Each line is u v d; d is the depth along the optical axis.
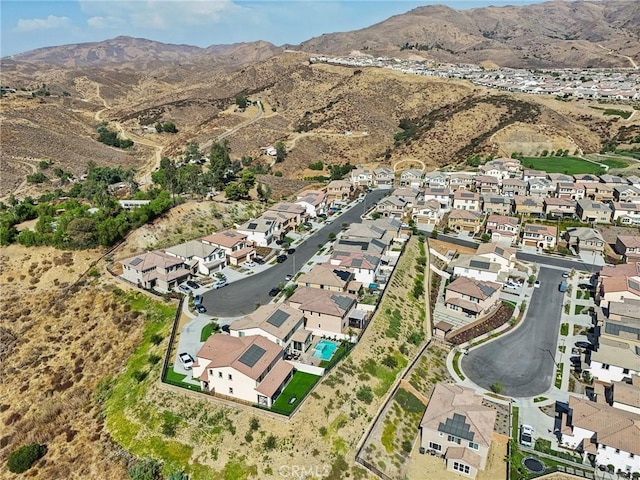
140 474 49.22
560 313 86.62
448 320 84.44
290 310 71.44
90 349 75.38
